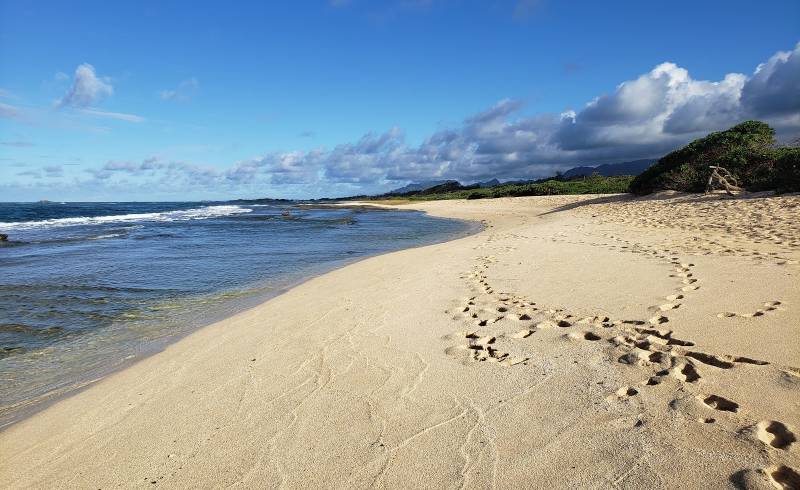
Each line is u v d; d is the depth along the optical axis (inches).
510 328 192.7
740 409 110.3
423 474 101.0
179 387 164.7
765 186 668.7
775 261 264.5
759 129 886.4
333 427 124.5
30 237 793.6
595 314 198.8
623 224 562.6
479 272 319.9
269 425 129.2
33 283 373.4
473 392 136.9
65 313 283.9
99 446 129.5
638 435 105.0
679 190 881.5
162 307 297.3
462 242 544.7
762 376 125.2
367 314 233.8
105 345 227.0
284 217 1473.9
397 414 128.4
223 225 1099.9
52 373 194.5
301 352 186.7
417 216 1382.9
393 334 197.9
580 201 1239.5
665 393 122.1
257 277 393.4
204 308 291.7
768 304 186.2
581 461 98.9
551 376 141.8
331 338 200.7
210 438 126.1
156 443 127.1
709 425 104.8
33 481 116.1
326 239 720.3
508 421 118.6
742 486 85.0
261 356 187.2
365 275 355.9
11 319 271.4
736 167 795.4
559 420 116.3
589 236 473.7
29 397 171.5
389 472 102.8
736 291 209.3
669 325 174.1
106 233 884.6
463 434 114.9
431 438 114.7
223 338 219.8
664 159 981.2
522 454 104.0
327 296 288.2
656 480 89.7
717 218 501.4
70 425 145.0
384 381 151.0
